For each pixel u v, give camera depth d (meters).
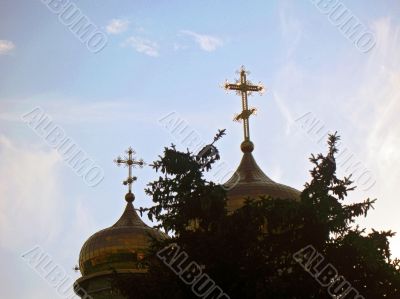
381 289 39.97
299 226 41.91
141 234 81.25
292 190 73.31
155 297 39.53
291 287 39.12
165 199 42.91
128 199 87.38
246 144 77.69
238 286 38.75
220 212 42.31
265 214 41.75
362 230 41.94
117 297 76.88
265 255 41.00
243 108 78.44
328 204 41.22
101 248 80.69
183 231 41.56
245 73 78.75
